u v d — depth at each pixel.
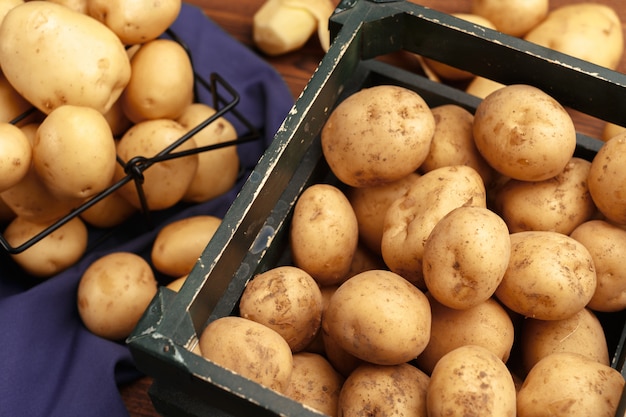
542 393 0.60
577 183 0.68
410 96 0.68
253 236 0.66
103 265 0.77
